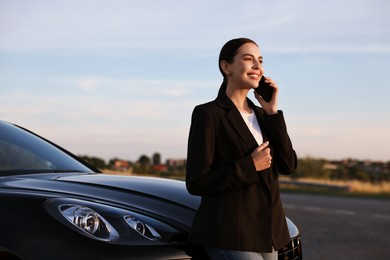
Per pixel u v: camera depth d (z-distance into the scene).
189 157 2.48
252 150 2.53
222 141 2.51
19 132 4.01
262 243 2.49
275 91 2.68
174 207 3.16
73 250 2.40
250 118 2.63
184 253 2.62
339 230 8.14
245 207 2.49
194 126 2.50
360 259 5.88
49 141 4.19
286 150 2.63
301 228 8.29
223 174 2.43
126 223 2.66
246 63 2.56
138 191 3.31
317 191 18.73
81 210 2.59
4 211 2.57
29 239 2.44
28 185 3.04
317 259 5.83
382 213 10.75
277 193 2.62
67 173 3.62
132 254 2.46
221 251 2.51
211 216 2.49
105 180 3.46
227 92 2.64
